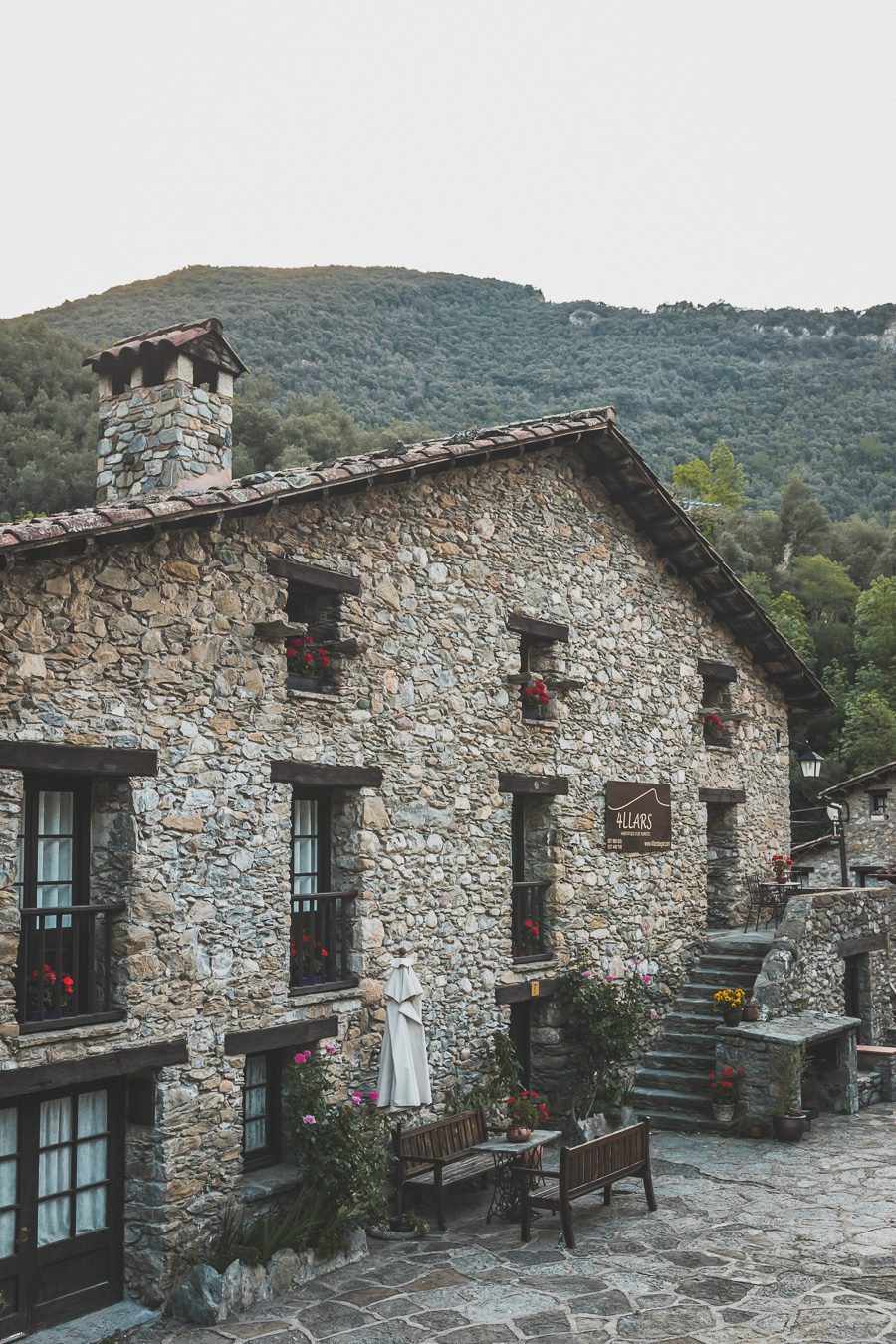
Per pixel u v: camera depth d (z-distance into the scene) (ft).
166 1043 27.37
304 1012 31.48
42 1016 25.20
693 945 50.49
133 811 27.14
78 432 126.21
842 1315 25.82
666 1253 30.01
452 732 37.88
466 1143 35.12
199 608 29.35
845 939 52.11
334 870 34.17
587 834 44.39
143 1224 26.99
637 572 48.98
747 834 55.77
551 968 41.73
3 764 24.11
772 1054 42.86
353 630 34.35
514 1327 25.22
